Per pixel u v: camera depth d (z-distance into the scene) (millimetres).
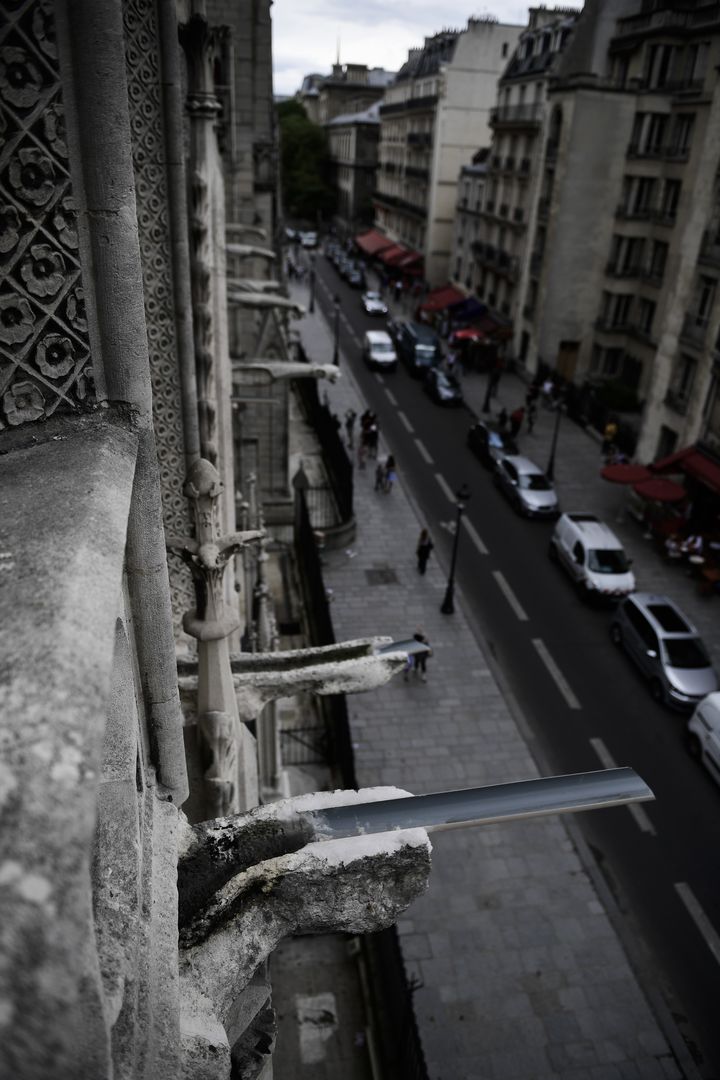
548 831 14594
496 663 19812
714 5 30625
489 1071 10695
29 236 2146
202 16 6375
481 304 49625
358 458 32219
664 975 12203
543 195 39562
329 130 95062
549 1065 10820
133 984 1834
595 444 35281
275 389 21688
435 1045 10945
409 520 27375
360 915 2762
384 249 69250
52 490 1911
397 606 22172
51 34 2002
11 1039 809
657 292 35219
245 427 22156
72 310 2262
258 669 5914
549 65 39406
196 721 5777
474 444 33469
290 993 10758
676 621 19453
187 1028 2266
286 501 23141
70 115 2084
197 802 5766
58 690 1170
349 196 86938
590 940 12656
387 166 72125
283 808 2865
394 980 10070
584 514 24688
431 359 44031
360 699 18094
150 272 6297
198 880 2662
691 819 15281
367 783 15836
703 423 26359
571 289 39406
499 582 23656
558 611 22266
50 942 873
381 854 2684
